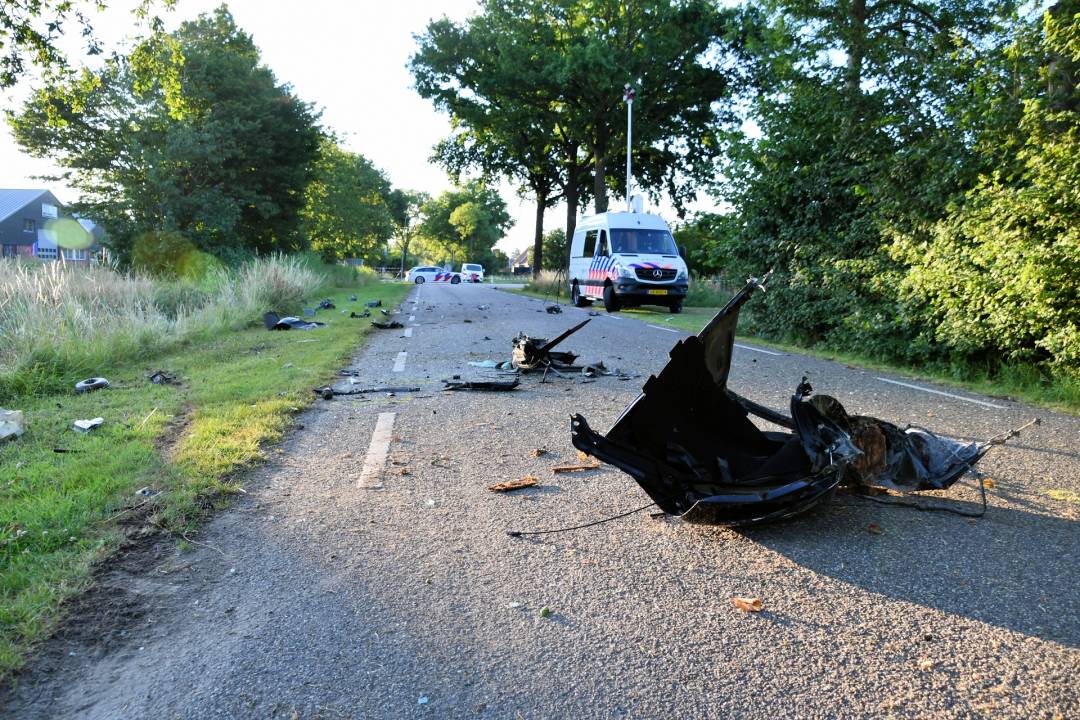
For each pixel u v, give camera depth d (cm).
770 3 1416
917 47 1262
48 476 477
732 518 388
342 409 736
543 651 284
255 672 269
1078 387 770
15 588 329
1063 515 423
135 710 247
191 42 3538
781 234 1380
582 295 2455
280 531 407
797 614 312
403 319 1866
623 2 3416
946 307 941
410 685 262
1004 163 920
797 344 1347
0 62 1477
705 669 271
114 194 3312
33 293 1141
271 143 3794
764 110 1408
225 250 3431
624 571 357
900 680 262
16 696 254
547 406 746
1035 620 303
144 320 1214
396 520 425
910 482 439
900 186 1100
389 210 8469
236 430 620
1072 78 911
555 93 3650
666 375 397
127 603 321
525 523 421
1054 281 769
